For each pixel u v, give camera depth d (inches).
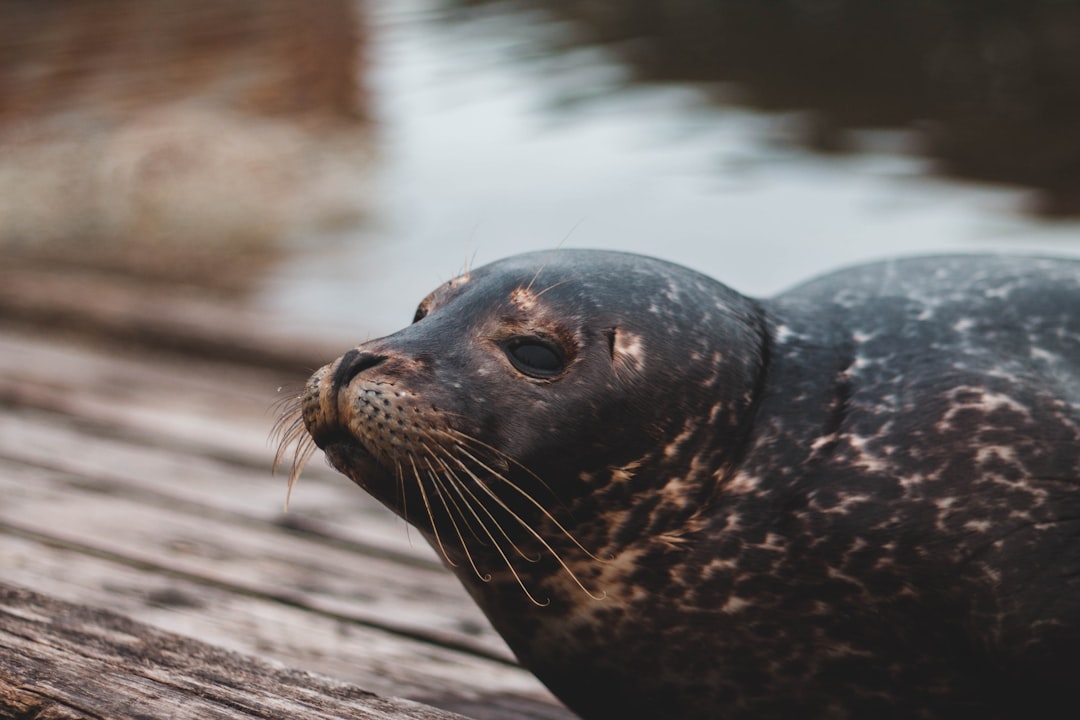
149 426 399.9
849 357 188.2
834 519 173.9
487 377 177.9
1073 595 163.6
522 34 1326.3
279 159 854.5
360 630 244.8
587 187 794.2
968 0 1581.0
